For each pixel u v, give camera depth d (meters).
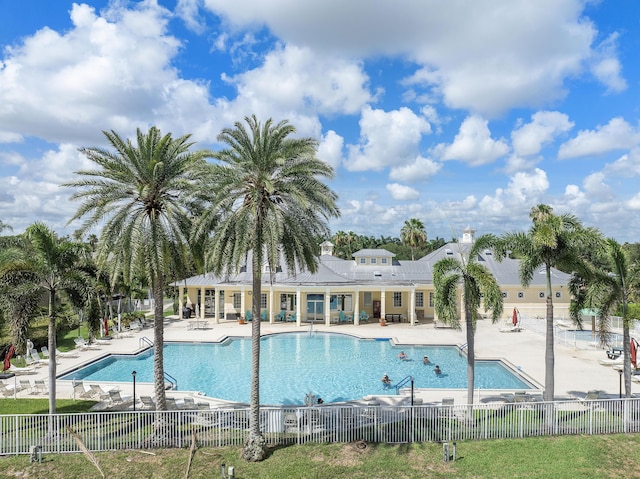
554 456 16.12
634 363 25.14
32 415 16.66
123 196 18.47
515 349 32.62
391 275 48.62
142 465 15.73
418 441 17.34
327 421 17.67
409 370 28.62
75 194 18.12
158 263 18.09
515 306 47.38
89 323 19.45
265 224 17.12
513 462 15.78
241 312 46.59
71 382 24.59
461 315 46.81
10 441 16.52
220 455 16.36
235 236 17.48
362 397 23.31
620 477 14.91
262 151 17.25
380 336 38.34
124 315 44.22
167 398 20.83
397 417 17.88
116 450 16.75
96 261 18.03
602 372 26.16
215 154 17.94
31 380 24.80
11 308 18.25
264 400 22.98
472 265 19.30
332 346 35.78
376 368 29.12
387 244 107.81
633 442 17.27
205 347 35.31
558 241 18.84
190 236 18.25
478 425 17.72
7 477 15.10
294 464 15.73
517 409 18.00
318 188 17.67
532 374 25.88
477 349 32.72
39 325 40.34
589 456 16.09
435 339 36.81
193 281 47.91
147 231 18.23
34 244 18.50
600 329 20.94
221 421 17.61
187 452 16.56
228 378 27.06
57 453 16.47
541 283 47.66
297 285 43.28
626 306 19.88
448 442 17.22
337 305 47.62
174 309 51.62
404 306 48.44
